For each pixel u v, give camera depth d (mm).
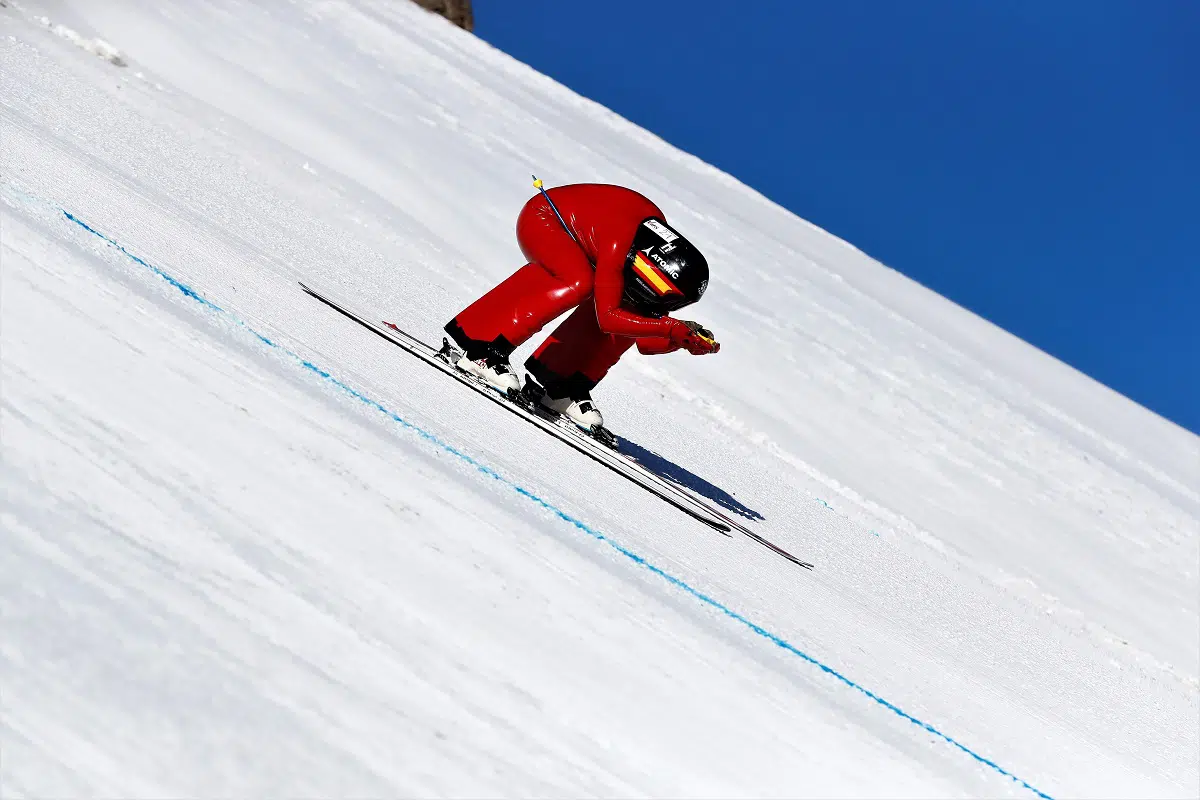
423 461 16453
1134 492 69688
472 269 43812
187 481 12258
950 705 18469
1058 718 21109
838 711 15109
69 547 9930
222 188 37969
